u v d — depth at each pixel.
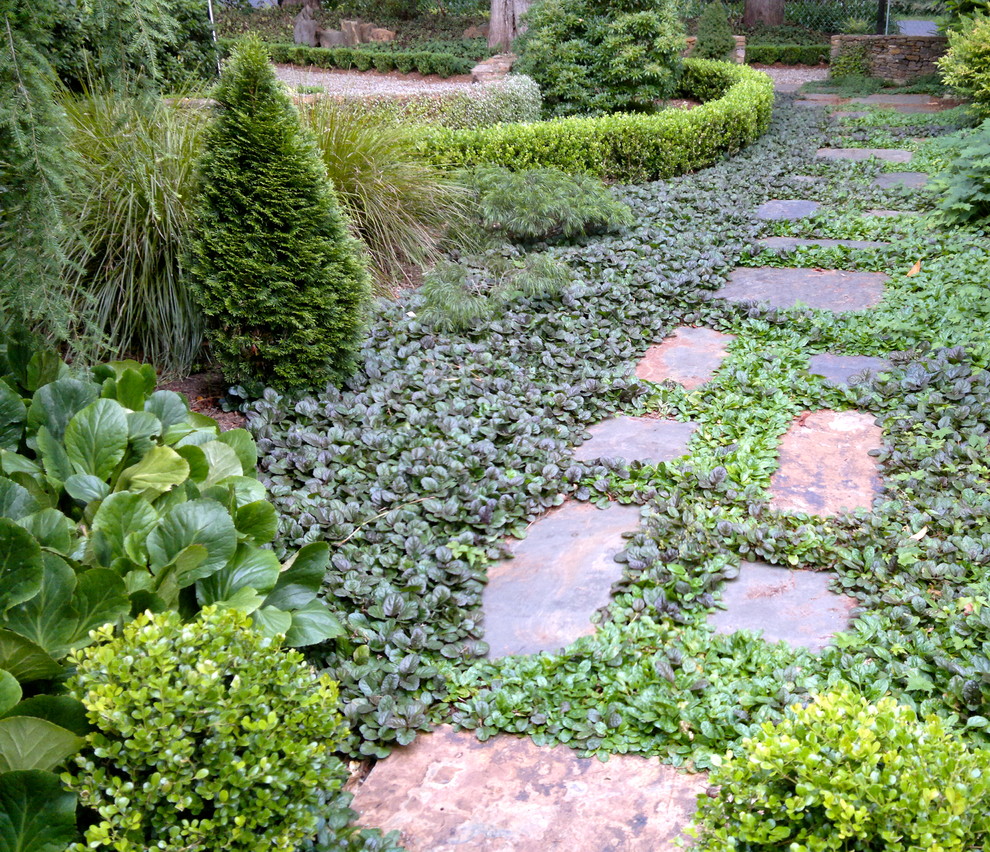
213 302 4.75
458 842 2.45
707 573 3.54
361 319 5.18
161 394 3.46
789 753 1.90
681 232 8.49
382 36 25.41
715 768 2.59
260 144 4.59
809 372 5.49
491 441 4.68
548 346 5.86
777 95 18.70
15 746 1.93
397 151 7.58
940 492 4.04
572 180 8.27
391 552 3.68
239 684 2.10
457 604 3.42
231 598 2.62
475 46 23.30
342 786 2.66
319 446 4.52
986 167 8.03
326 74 21.66
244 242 4.67
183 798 1.95
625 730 2.82
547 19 13.06
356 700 2.91
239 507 2.93
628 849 2.40
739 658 3.05
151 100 4.19
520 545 3.90
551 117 12.94
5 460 2.87
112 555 2.60
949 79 12.19
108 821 1.89
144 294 5.29
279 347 4.87
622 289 6.75
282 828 2.09
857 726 1.95
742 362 5.61
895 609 3.22
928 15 26.22
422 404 5.06
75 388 3.18
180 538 2.61
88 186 5.16
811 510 4.02
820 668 2.98
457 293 6.18
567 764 2.72
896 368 5.37
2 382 3.11
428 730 2.88
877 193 9.76
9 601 2.23
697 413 5.03
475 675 3.08
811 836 1.80
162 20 3.73
